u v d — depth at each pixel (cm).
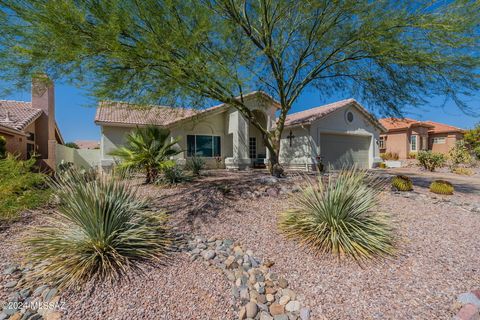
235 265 410
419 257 427
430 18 650
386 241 460
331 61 987
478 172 1759
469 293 327
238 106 950
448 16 629
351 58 895
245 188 850
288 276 386
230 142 1814
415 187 1002
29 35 510
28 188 664
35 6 470
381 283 362
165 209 640
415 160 2614
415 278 371
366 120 1873
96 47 537
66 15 458
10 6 468
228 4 702
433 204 726
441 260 418
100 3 508
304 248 464
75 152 2080
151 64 591
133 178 878
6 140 1160
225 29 709
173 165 951
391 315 303
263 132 1029
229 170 1625
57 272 366
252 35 837
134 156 932
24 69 551
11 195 608
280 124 1078
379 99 1015
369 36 750
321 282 369
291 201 657
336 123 1733
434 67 761
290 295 344
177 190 846
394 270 392
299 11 762
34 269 383
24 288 345
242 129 1727
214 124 1805
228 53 731
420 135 3011
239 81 702
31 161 728
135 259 412
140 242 432
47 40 493
